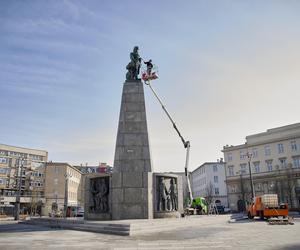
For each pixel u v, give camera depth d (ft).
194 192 353.92
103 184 64.95
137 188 62.23
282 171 216.95
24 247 34.19
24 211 214.28
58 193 229.45
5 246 35.12
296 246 34.71
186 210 105.81
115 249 32.53
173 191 67.77
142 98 70.79
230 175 250.98
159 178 65.36
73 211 164.04
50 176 232.53
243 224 72.23
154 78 93.30
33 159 242.17
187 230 54.13
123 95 71.20
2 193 216.33
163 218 63.52
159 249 32.55
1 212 194.49
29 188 225.15
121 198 61.72
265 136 233.35
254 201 99.91
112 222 52.75
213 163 290.15
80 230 55.57
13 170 225.76
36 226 69.77
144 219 60.29
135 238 42.34
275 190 212.02
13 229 60.80
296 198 203.62
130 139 67.77
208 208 125.29
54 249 32.55
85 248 33.24
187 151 111.86
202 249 32.50
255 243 37.40
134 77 73.20
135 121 69.05
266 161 228.22
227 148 255.91
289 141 218.18
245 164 241.96
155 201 63.77
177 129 109.70
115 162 66.54
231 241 39.24
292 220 91.30
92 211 65.26
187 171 112.37
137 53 74.79
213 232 50.62
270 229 57.41
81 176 296.10
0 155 221.66
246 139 246.27
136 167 66.03
